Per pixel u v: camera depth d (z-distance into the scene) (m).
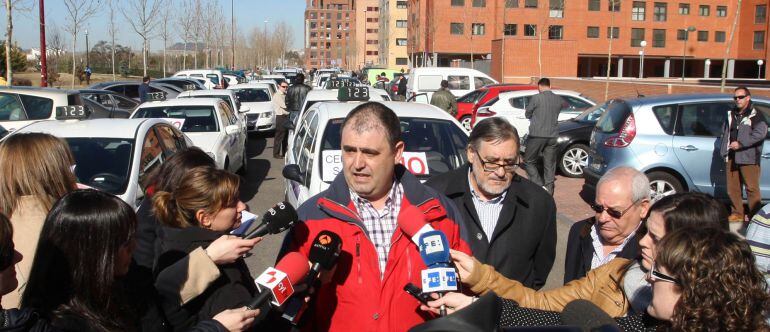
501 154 3.30
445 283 2.25
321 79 35.72
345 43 154.50
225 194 2.64
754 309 1.85
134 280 2.50
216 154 9.91
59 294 2.11
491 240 3.45
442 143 6.20
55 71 40.72
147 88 20.27
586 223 3.50
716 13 60.94
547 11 58.47
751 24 57.75
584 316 1.78
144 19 35.03
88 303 2.12
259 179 12.14
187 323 2.53
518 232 3.44
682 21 60.94
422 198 2.76
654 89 24.80
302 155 6.76
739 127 7.51
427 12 61.28
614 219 3.15
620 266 2.81
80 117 7.05
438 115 6.57
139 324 2.34
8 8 16.78
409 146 6.12
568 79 33.94
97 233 2.12
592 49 60.12
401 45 83.50
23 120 11.41
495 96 16.00
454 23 58.12
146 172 6.26
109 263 2.14
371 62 120.75
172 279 2.43
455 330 1.37
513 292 2.76
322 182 5.62
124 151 6.18
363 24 121.50
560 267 6.64
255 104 19.08
